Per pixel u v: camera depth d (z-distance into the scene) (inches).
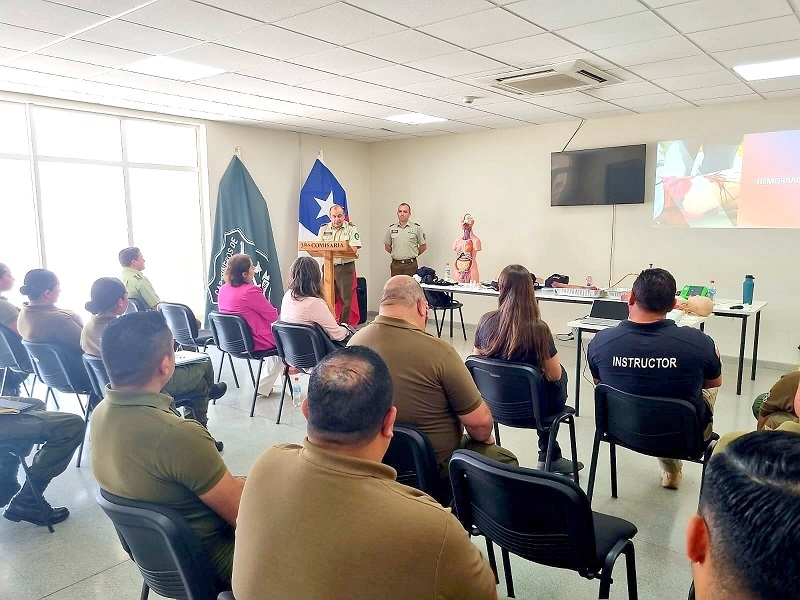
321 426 39.8
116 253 239.3
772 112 210.2
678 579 84.4
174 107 229.5
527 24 132.6
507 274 106.6
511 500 59.6
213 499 57.5
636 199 241.1
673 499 109.0
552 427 105.6
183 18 128.7
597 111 233.8
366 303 319.0
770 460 21.7
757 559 20.0
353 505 36.7
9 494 102.3
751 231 218.2
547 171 268.2
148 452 55.8
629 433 95.7
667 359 91.9
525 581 84.4
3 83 188.2
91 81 186.1
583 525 56.6
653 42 145.2
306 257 150.7
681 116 230.1
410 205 319.9
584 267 261.4
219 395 135.3
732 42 145.1
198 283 271.4
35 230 212.8
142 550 57.7
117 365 57.6
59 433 100.1
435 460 74.6
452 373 75.7
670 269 237.9
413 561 35.5
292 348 144.4
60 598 80.7
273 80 185.3
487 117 249.0
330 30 137.0
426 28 135.6
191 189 264.2
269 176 286.5
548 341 104.6
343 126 275.1
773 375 203.6
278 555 37.5
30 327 126.9
